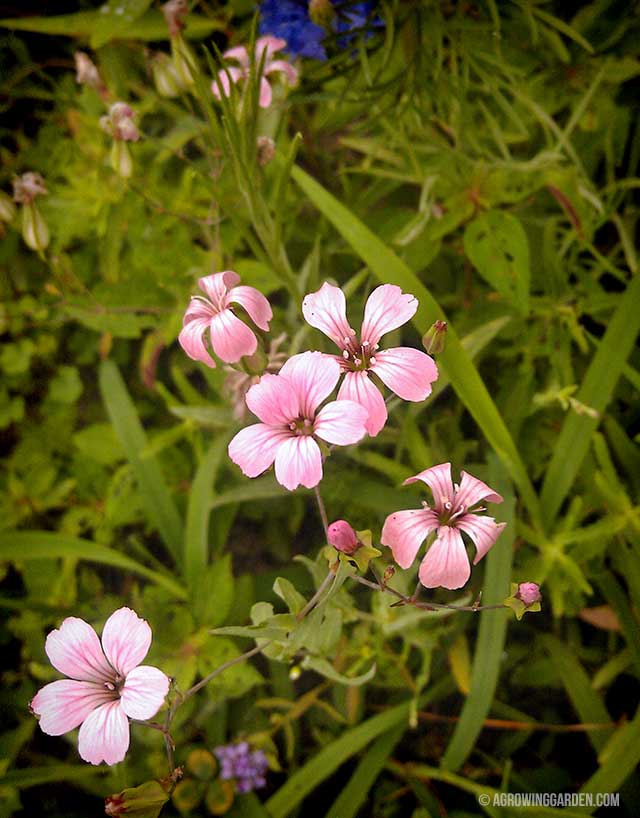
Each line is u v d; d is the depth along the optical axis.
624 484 0.19
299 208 0.21
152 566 0.21
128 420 0.20
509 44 0.20
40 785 0.19
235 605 0.19
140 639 0.12
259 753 0.17
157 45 0.23
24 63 0.23
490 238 0.18
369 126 0.20
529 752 0.19
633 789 0.17
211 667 0.17
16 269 0.23
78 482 0.21
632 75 0.20
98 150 0.22
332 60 0.19
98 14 0.21
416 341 0.21
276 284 0.20
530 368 0.19
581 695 0.18
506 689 0.20
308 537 0.21
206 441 0.21
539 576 0.17
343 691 0.18
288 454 0.11
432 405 0.21
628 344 0.17
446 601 0.19
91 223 0.22
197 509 0.18
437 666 0.19
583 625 0.19
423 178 0.20
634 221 0.21
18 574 0.22
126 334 0.21
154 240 0.21
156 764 0.18
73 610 0.19
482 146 0.21
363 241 0.17
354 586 0.20
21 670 0.20
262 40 0.18
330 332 0.13
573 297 0.20
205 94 0.15
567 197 0.19
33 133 0.24
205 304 0.13
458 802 0.18
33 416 0.23
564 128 0.22
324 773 0.17
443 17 0.20
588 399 0.17
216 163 0.19
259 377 0.14
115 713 0.11
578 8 0.21
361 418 0.11
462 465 0.19
